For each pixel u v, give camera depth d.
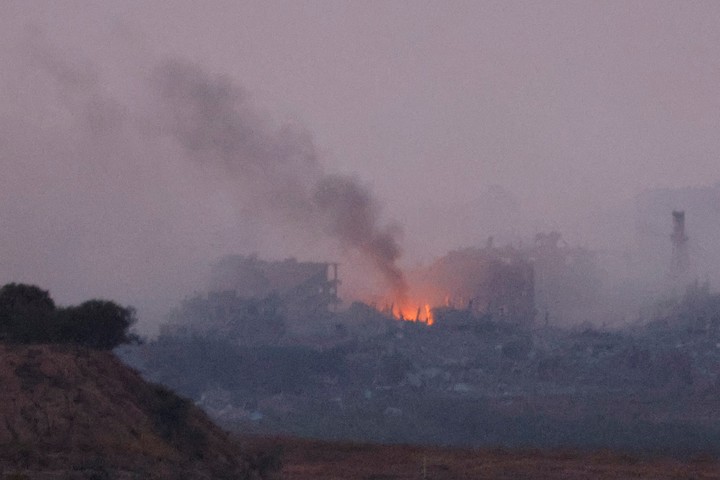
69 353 197.00
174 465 182.00
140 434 185.12
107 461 173.50
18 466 165.62
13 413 177.50
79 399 185.12
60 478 163.50
